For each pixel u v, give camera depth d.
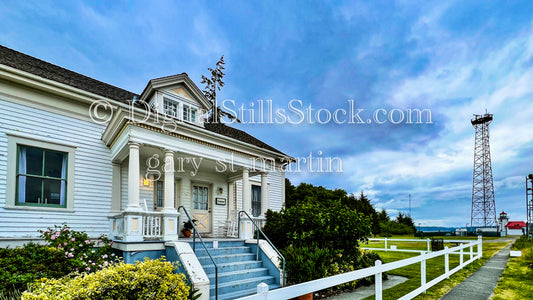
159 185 10.69
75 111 9.05
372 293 6.87
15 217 7.66
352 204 34.78
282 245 8.62
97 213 9.05
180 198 11.04
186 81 11.31
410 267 11.08
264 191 11.23
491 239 30.08
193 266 5.72
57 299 3.37
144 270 4.36
